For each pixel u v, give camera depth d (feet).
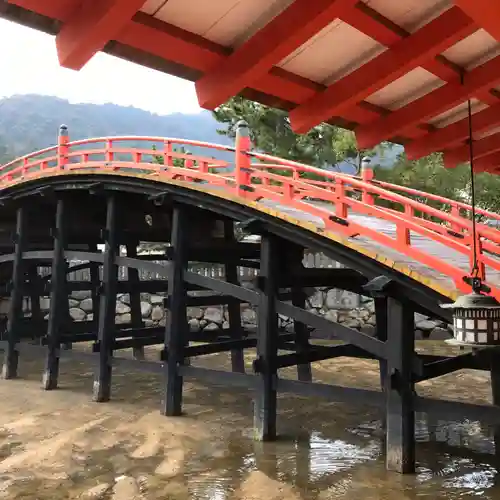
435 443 25.86
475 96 21.65
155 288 36.58
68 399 34.83
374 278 21.31
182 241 30.55
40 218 45.50
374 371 44.65
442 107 21.30
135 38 16.58
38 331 45.27
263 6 15.76
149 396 35.55
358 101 20.48
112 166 34.19
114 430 27.78
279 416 30.63
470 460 23.18
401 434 21.03
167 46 17.13
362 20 16.46
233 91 18.37
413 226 20.47
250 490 19.89
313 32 15.80
